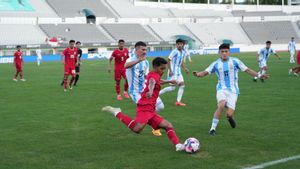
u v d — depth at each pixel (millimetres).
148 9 86500
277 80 26047
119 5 83812
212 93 20203
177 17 85938
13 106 16484
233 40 83062
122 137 10820
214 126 10984
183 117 13734
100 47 68312
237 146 9641
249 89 21344
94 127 12164
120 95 19188
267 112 14297
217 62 11422
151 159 8656
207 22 87750
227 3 101812
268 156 8719
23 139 10633
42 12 72312
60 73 35094
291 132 11055
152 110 9672
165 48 75375
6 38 62969
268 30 88438
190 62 46969
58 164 8375
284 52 75312
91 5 79688
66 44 64188
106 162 8484
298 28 90250
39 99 18625
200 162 8367
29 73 35219
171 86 16812
